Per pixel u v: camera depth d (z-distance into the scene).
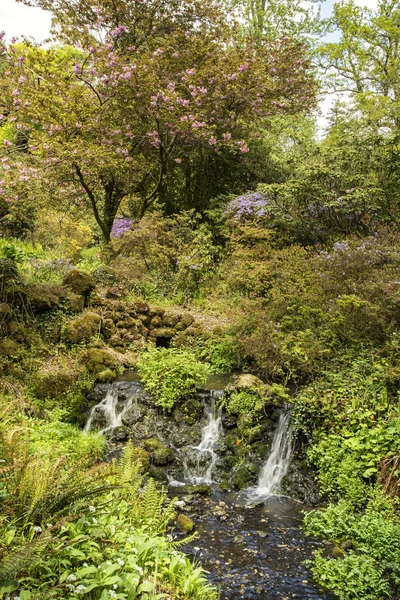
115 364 7.96
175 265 11.51
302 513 5.26
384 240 8.20
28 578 2.43
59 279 9.52
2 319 7.39
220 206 13.01
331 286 7.64
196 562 4.28
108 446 6.40
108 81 10.69
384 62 17.02
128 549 3.15
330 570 4.12
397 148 9.79
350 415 5.62
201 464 6.25
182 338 8.89
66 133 10.44
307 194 10.29
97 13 11.91
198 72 11.26
